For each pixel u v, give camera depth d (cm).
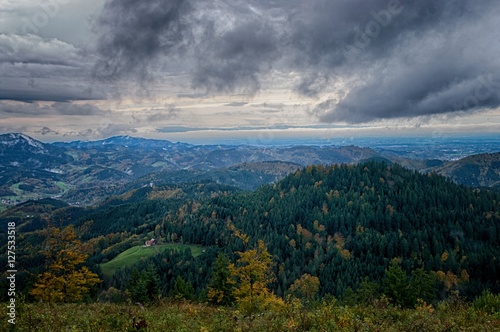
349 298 5766
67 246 4322
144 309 2134
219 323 1580
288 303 2172
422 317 1634
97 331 1488
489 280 10931
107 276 11600
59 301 3888
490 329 1464
